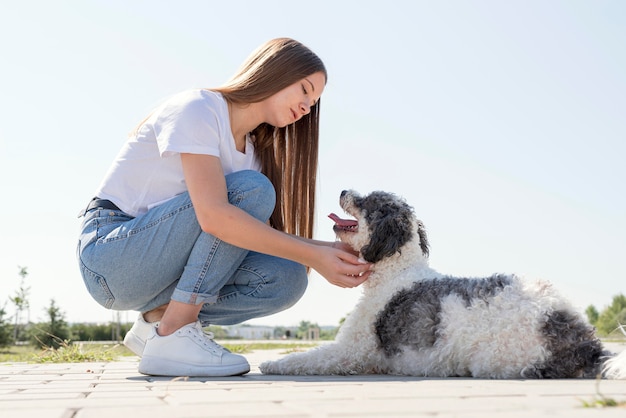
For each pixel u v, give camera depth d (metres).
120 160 4.09
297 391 2.68
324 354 4.24
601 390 2.61
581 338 3.47
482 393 2.51
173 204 3.87
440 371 3.81
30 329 18.95
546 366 3.44
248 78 4.13
